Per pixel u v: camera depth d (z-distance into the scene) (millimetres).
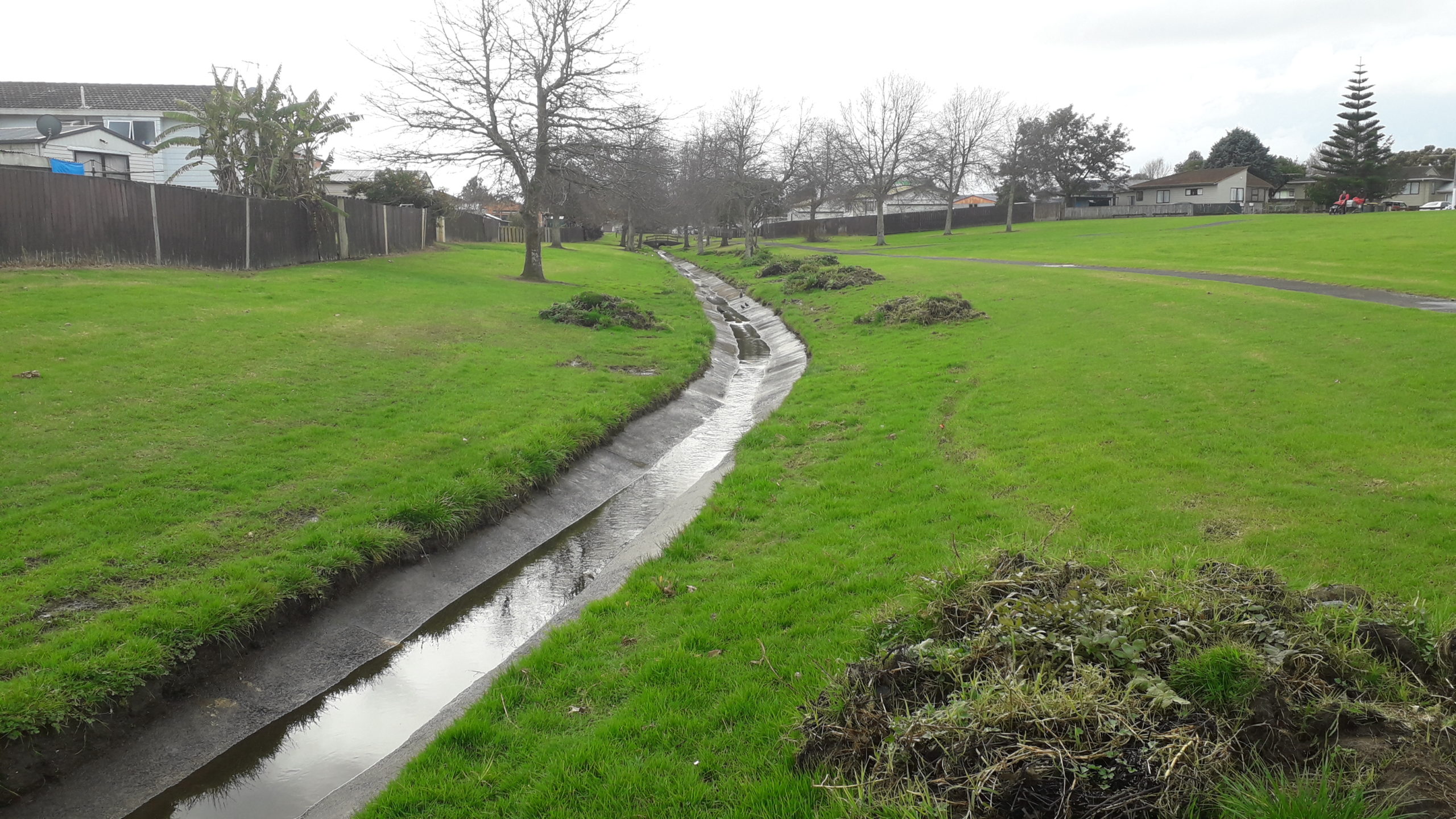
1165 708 3938
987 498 8656
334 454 9953
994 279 30359
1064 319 20406
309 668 6547
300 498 8562
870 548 7652
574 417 12508
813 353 20406
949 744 3965
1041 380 14070
